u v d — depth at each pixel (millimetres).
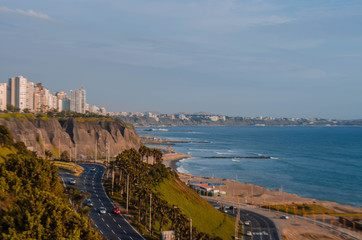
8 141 122312
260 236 109938
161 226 81500
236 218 129750
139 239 71250
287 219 131625
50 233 46156
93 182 119312
